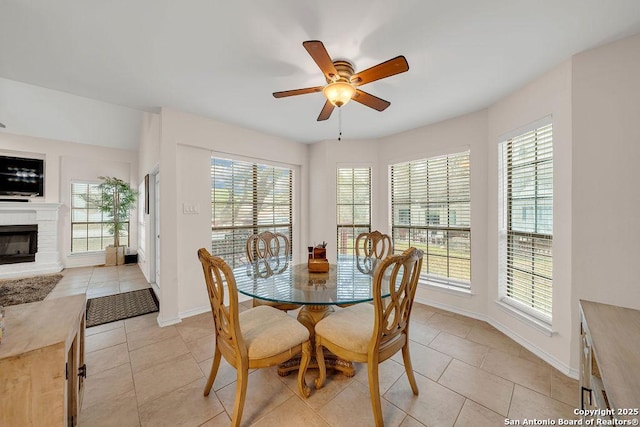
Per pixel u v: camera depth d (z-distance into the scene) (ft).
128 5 4.41
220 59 6.01
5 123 14.19
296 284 6.26
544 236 6.83
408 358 5.38
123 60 6.05
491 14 4.62
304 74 6.64
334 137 12.17
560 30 5.05
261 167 12.09
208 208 9.89
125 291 12.13
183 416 4.82
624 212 5.32
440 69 6.40
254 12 4.57
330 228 12.51
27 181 15.24
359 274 7.18
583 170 5.72
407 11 4.53
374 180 12.23
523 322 7.25
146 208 13.85
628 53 5.27
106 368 6.26
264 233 9.65
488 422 4.67
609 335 3.63
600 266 5.56
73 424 3.97
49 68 6.37
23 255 14.76
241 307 10.42
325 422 4.68
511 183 7.97
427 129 10.39
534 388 5.54
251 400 5.22
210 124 9.75
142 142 16.19
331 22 4.80
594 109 5.60
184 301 9.22
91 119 15.16
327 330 5.23
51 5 4.39
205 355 6.86
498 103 8.20
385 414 4.85
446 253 10.04
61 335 3.27
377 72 4.96
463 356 6.79
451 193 9.87
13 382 2.87
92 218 17.70
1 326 3.07
